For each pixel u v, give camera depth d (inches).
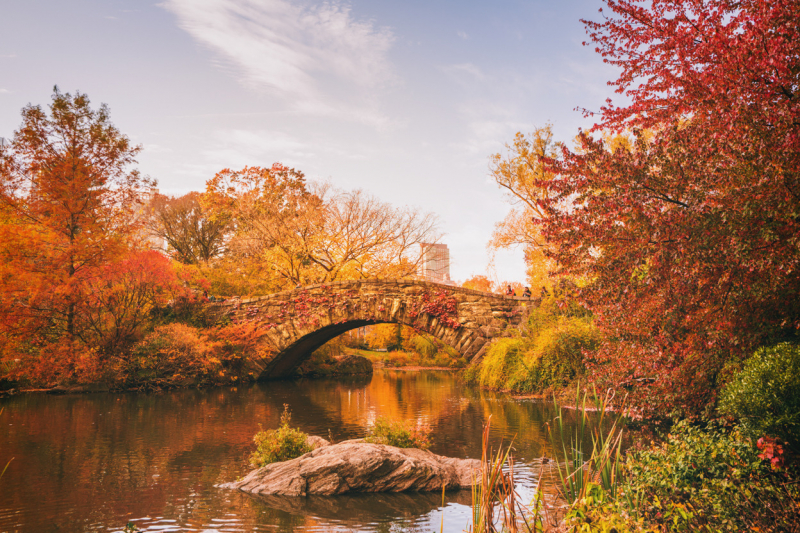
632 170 280.1
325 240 1378.0
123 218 957.2
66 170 883.4
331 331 1120.2
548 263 1056.2
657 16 319.0
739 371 285.9
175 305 1087.6
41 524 269.6
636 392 328.2
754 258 249.0
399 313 952.9
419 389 979.3
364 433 514.0
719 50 275.9
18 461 394.0
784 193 239.1
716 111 266.1
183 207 1916.8
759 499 209.9
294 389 973.8
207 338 1023.0
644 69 331.6
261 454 376.5
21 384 838.5
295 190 1633.9
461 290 919.0
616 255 290.2
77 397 776.9
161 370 920.9
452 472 348.8
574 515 202.1
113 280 920.9
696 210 265.7
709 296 269.6
